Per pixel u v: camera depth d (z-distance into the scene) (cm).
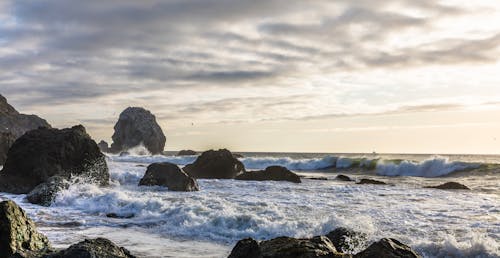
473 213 1736
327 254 856
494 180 3453
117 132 14888
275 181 3372
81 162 2919
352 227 1395
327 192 2531
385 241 869
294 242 900
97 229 1561
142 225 1631
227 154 3928
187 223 1592
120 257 884
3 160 4903
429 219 1608
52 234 1460
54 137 2916
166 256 1184
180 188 2644
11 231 973
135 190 2691
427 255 1166
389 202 2072
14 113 10619
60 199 2175
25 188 2641
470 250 1139
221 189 2744
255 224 1517
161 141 14775
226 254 1207
